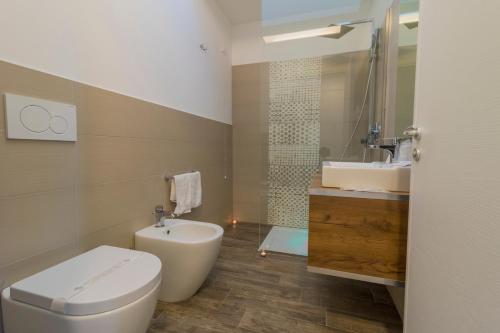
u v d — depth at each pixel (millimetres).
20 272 935
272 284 1631
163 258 1391
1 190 873
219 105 2613
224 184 2771
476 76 560
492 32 508
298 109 2660
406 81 1419
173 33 1818
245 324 1253
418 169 880
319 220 1105
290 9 2443
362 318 1307
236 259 2006
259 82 2797
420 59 885
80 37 1139
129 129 1444
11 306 827
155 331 1202
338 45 2455
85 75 1169
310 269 1131
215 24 2461
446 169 688
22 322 814
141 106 1530
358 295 1512
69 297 767
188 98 2043
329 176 1167
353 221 1060
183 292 1407
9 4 877
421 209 849
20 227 933
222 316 1312
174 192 1791
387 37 1839
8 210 895
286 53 2646
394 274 1019
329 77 2518
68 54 1088
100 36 1241
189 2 2012
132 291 811
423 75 857
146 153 1585
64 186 1093
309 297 1489
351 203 1058
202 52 2240
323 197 1092
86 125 1182
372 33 2248
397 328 1232
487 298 505
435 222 745
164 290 1408
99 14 1231
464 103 606
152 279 890
